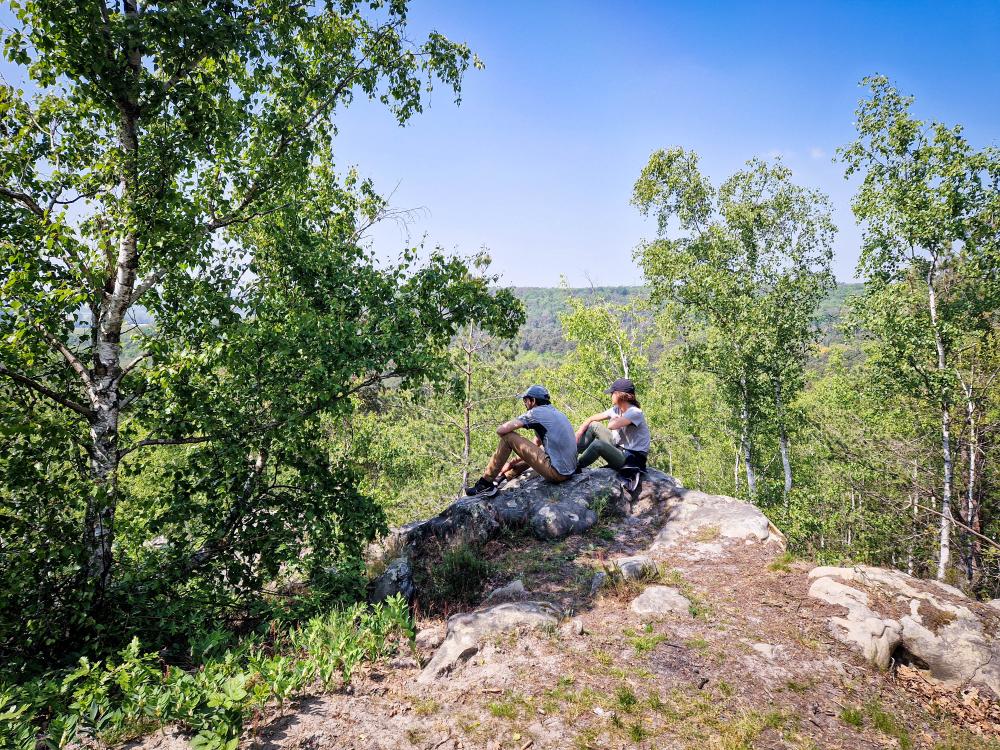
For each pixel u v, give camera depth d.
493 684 3.25
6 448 4.74
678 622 3.96
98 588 4.86
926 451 17.11
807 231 20.50
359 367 6.05
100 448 5.38
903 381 16.11
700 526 5.69
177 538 5.84
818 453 22.47
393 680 3.42
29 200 5.23
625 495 6.45
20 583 4.31
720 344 20.69
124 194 5.37
